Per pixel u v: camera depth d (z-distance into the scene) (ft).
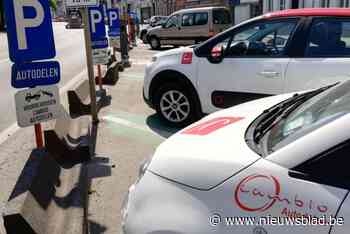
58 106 14.28
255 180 6.16
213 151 6.94
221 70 18.33
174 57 19.92
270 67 17.08
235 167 6.44
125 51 46.44
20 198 10.36
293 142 6.34
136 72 42.19
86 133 17.71
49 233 10.62
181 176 6.80
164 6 177.47
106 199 13.16
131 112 24.18
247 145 7.05
